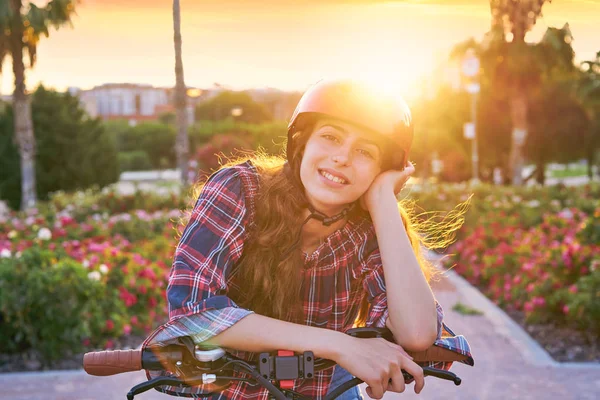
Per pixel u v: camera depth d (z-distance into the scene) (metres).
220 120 58.00
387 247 1.60
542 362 5.77
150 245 9.98
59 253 6.91
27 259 6.32
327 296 1.71
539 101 37.88
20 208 26.98
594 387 5.09
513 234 10.91
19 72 21.61
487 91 35.78
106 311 6.60
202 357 1.39
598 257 7.06
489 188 18.28
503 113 38.53
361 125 1.51
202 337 1.42
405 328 1.54
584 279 6.86
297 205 1.62
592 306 6.53
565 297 6.97
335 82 1.55
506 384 5.18
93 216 14.34
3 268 6.06
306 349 1.40
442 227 2.02
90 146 29.47
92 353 1.43
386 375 1.41
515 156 25.89
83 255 6.98
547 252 7.78
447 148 39.31
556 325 7.06
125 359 1.42
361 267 1.70
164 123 60.91
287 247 1.61
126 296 6.87
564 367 5.64
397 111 1.56
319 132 1.55
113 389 5.08
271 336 1.40
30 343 6.04
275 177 1.64
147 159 59.31
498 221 12.74
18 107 22.86
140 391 1.41
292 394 1.43
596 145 40.22
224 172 1.63
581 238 7.66
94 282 6.30
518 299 8.05
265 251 1.61
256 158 1.79
